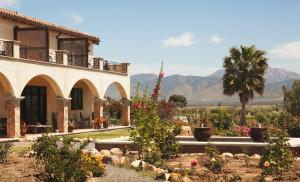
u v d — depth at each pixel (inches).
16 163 522.6
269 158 472.4
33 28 1032.2
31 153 581.0
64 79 1092.5
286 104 1704.0
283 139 484.4
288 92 1715.1
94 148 689.6
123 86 1396.4
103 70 1282.0
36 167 480.7
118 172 495.8
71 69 1122.7
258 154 634.2
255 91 1660.9
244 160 582.2
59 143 657.0
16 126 917.8
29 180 422.6
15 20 1019.3
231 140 814.5
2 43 921.5
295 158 600.4
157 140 599.5
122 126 1362.0
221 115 1205.7
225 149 645.3
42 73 1005.8
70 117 1268.5
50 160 416.5
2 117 1006.4
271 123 1230.9
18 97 919.7
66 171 402.0
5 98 912.3
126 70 1422.2
